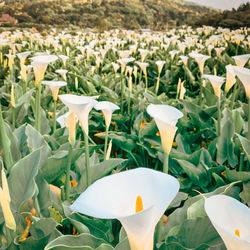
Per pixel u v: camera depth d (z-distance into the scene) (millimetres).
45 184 2154
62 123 3461
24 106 4207
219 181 2857
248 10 32688
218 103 3279
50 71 8672
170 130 1438
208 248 1706
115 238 2234
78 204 885
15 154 2676
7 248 1705
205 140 4406
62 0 63062
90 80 6414
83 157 2996
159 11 80625
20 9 57938
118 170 3607
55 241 1527
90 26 61438
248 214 1005
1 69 7465
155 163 3949
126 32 19938
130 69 4914
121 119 4609
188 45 10539
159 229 1773
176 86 7070
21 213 1853
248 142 2758
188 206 2051
